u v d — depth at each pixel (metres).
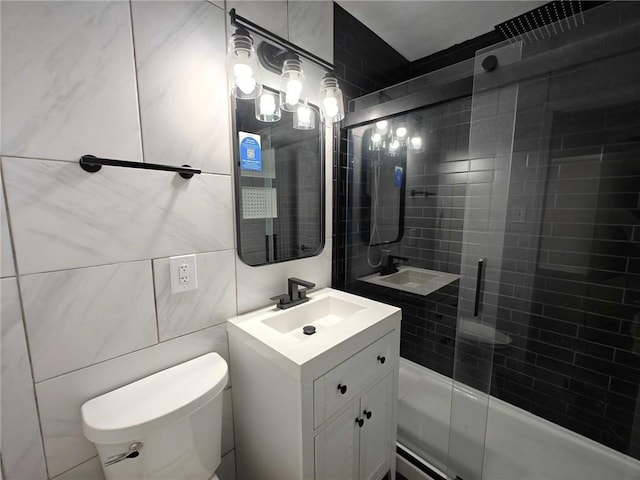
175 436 0.79
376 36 1.74
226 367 0.97
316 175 1.45
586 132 1.25
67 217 0.73
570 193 1.33
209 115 0.99
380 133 1.79
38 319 0.71
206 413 0.87
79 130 0.73
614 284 1.30
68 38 0.70
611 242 1.28
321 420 0.88
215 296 1.07
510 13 1.53
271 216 1.25
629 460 1.30
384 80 1.82
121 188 0.81
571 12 1.28
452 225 1.72
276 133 1.23
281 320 1.18
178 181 0.93
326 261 1.56
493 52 1.20
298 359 0.81
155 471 0.77
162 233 0.91
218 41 0.99
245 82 0.93
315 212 1.47
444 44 1.84
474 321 1.44
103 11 0.75
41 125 0.68
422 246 1.88
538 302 1.50
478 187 1.43
